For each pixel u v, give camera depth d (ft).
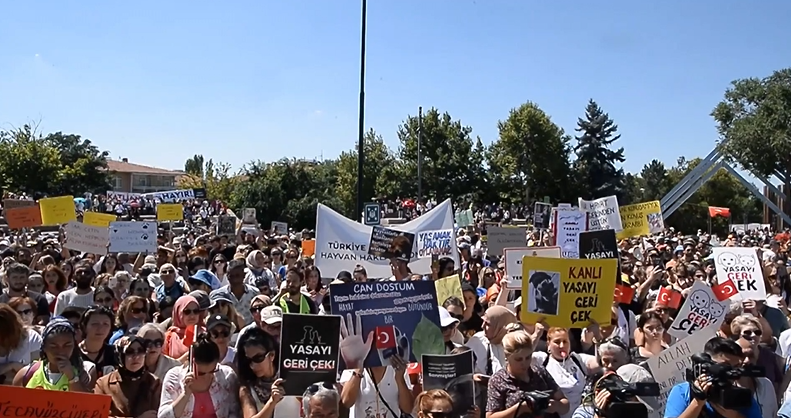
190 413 16.87
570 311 22.89
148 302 27.86
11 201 113.80
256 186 142.92
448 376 17.94
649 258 51.49
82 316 20.70
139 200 152.15
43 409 14.14
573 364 20.51
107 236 46.19
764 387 18.28
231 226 78.84
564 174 235.40
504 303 29.04
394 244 33.96
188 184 224.12
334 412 15.78
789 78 153.79
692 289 24.08
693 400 15.81
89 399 14.39
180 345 22.79
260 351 17.40
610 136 257.55
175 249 49.62
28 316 24.20
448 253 38.68
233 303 26.71
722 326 24.34
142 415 17.66
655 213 52.24
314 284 35.83
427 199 197.26
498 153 232.32
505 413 17.20
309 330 17.13
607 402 15.29
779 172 154.40
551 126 230.27
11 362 19.26
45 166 171.22
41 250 50.70
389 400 18.93
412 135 201.16
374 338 18.81
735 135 150.30
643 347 23.44
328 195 146.82
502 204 204.64
